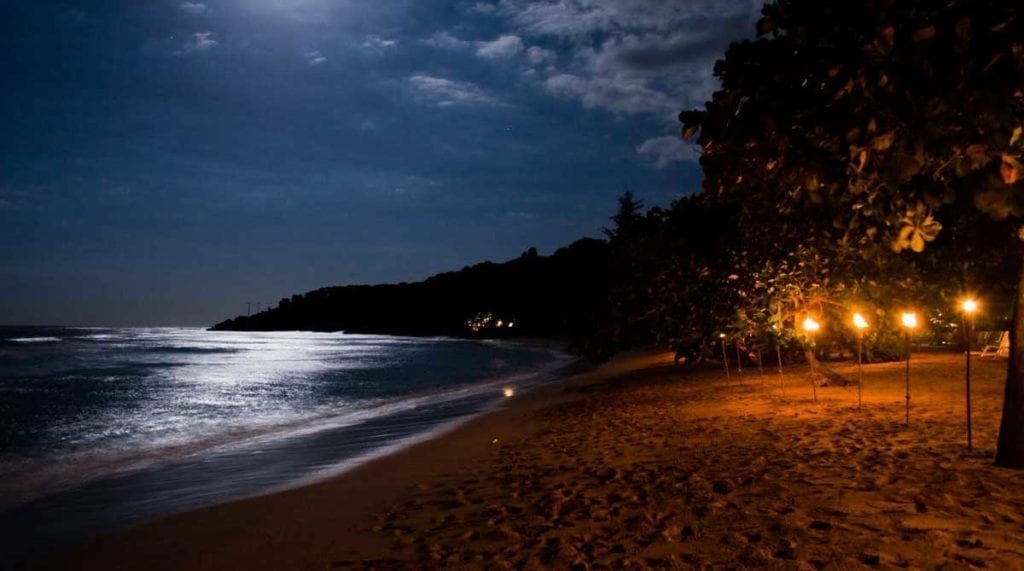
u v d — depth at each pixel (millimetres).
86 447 14938
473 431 13984
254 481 10320
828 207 5480
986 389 13102
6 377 38844
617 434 11172
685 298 20672
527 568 5156
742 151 4930
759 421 11109
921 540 4938
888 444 8453
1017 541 4816
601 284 36688
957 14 3746
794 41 4438
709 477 7406
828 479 6875
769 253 16266
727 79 4730
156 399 26328
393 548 6070
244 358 66125
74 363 55219
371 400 25234
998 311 21188
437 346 106562
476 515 6875
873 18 4035
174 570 6219
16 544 7527
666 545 5348
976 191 4172
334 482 9531
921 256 10242
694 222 21984
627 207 31828
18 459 13516
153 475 11516
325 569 5723
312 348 98625
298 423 18562
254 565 6074
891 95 3846
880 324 18016
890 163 3854
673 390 17750
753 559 4855
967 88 3621
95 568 6551
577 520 6281
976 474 6684
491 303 163125
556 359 56781
